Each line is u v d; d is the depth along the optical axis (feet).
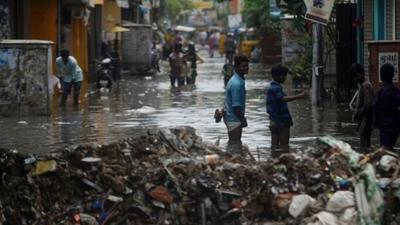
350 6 85.92
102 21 158.92
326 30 94.79
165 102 93.09
